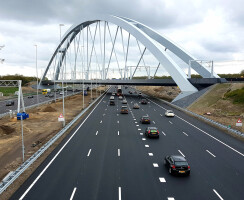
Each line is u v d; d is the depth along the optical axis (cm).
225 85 5878
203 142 2575
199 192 1398
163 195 1359
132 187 1465
